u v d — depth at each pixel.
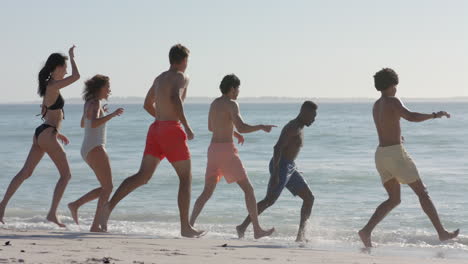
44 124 16.30
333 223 20.73
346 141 65.75
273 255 11.70
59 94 16.23
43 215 22.08
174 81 14.66
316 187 29.84
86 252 10.81
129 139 73.12
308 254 12.17
